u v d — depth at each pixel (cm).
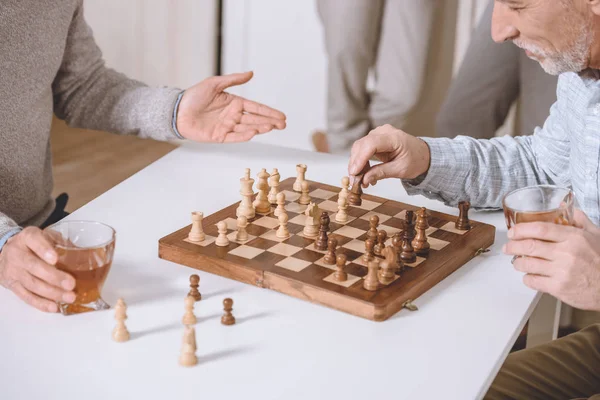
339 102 344
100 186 361
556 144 167
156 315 120
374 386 104
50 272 117
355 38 330
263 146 198
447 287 133
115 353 110
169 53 385
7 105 166
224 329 116
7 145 168
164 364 107
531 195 128
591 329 173
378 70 331
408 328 119
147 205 161
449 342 115
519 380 159
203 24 371
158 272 133
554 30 129
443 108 320
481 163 164
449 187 163
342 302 122
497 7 134
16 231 129
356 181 158
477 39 304
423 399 102
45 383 103
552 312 176
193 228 140
